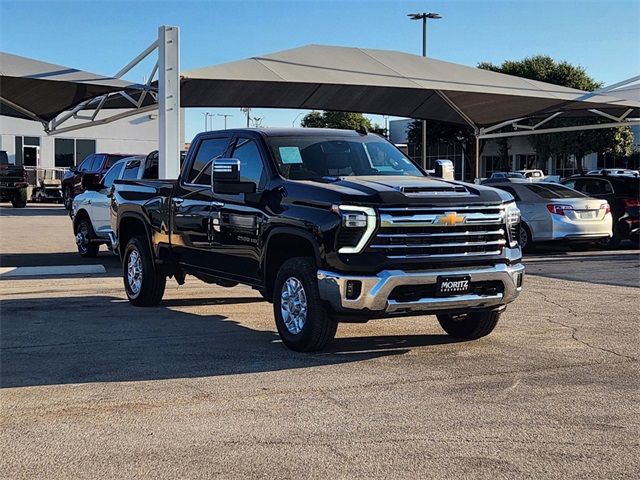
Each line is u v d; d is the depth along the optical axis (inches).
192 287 480.1
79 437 199.9
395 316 270.8
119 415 217.9
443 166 337.4
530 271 549.0
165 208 370.9
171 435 201.2
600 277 516.1
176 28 629.6
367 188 271.9
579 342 313.0
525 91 919.7
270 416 216.4
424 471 175.9
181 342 313.1
